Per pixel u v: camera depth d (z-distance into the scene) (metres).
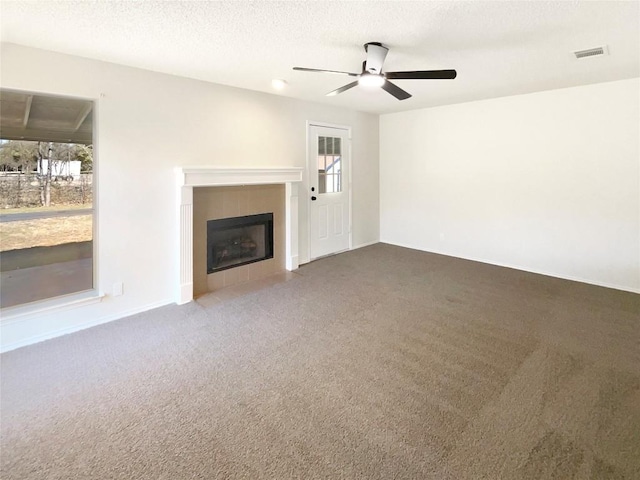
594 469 1.64
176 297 3.70
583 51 2.86
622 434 1.85
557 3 2.04
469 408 2.06
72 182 3.05
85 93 2.95
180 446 1.79
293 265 4.86
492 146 4.95
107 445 1.79
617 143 3.96
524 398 2.15
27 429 1.90
